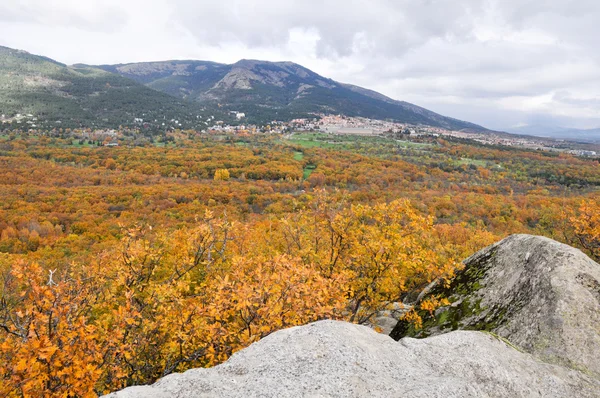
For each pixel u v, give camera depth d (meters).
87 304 9.52
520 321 8.21
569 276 8.18
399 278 10.63
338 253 12.39
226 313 8.62
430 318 10.96
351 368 5.07
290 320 8.12
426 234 11.49
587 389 5.79
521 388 5.51
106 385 8.31
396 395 4.61
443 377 5.19
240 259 9.80
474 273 11.30
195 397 4.55
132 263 11.38
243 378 4.97
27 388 5.59
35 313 6.17
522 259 9.93
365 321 11.77
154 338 9.59
